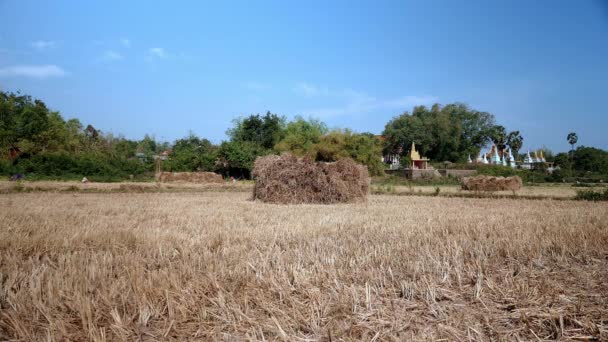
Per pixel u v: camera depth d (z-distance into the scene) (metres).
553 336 3.32
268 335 3.35
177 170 48.88
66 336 3.27
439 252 6.09
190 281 4.49
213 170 50.88
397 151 95.75
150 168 47.47
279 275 4.74
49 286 4.14
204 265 5.35
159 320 3.68
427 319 3.64
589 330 3.37
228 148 50.41
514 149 114.25
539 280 4.69
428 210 14.77
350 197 19.14
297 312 3.66
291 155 19.44
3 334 3.33
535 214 13.06
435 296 4.12
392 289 4.36
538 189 37.16
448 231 8.42
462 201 21.05
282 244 7.05
